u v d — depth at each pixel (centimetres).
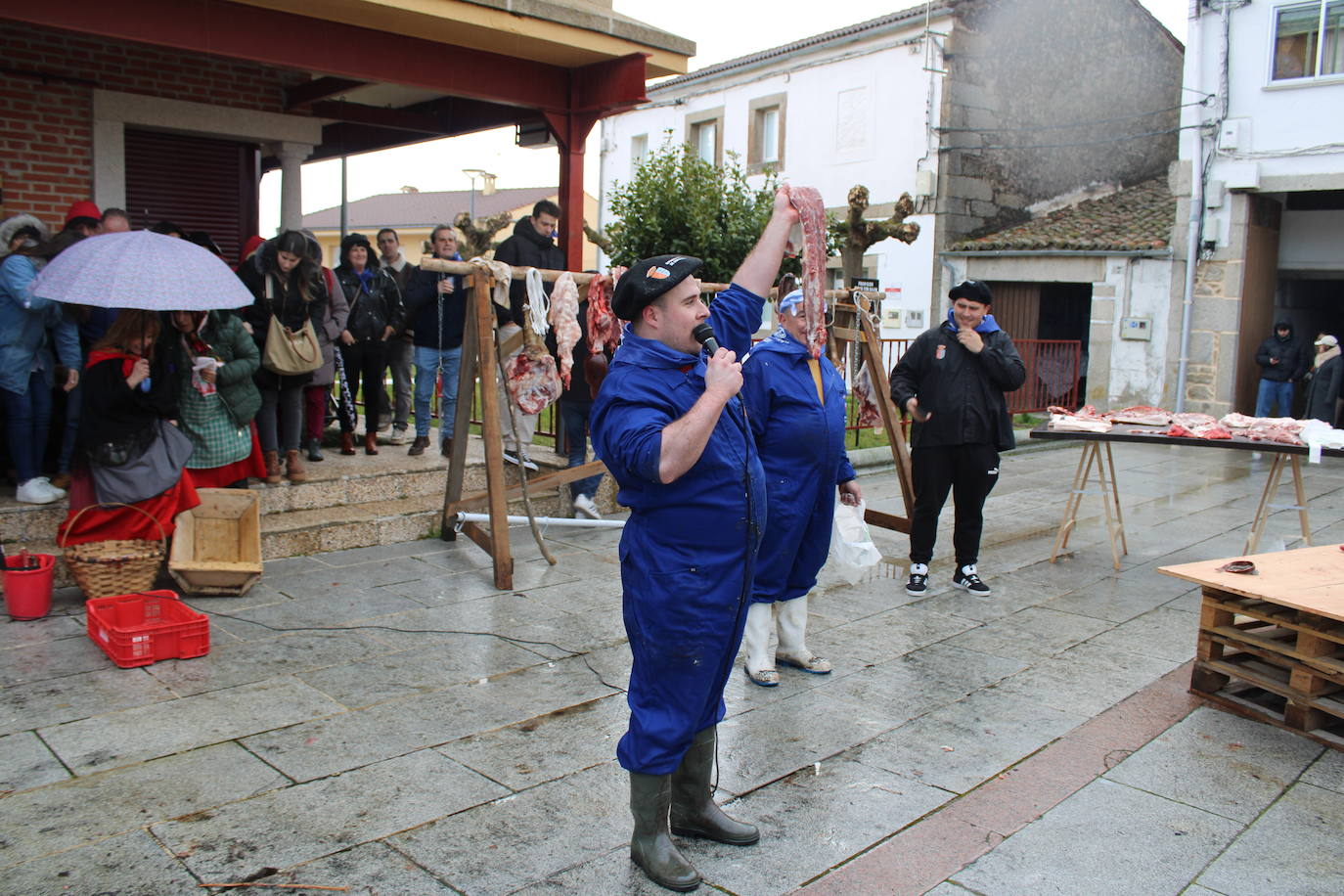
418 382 742
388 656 446
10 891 262
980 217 1706
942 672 453
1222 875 290
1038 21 1733
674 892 274
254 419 635
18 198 765
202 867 277
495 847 293
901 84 1705
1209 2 1380
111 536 508
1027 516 823
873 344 649
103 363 490
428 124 1038
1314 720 389
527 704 398
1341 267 1466
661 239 1317
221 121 870
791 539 412
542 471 762
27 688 395
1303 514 623
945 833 311
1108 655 481
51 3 539
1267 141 1356
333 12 621
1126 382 1509
